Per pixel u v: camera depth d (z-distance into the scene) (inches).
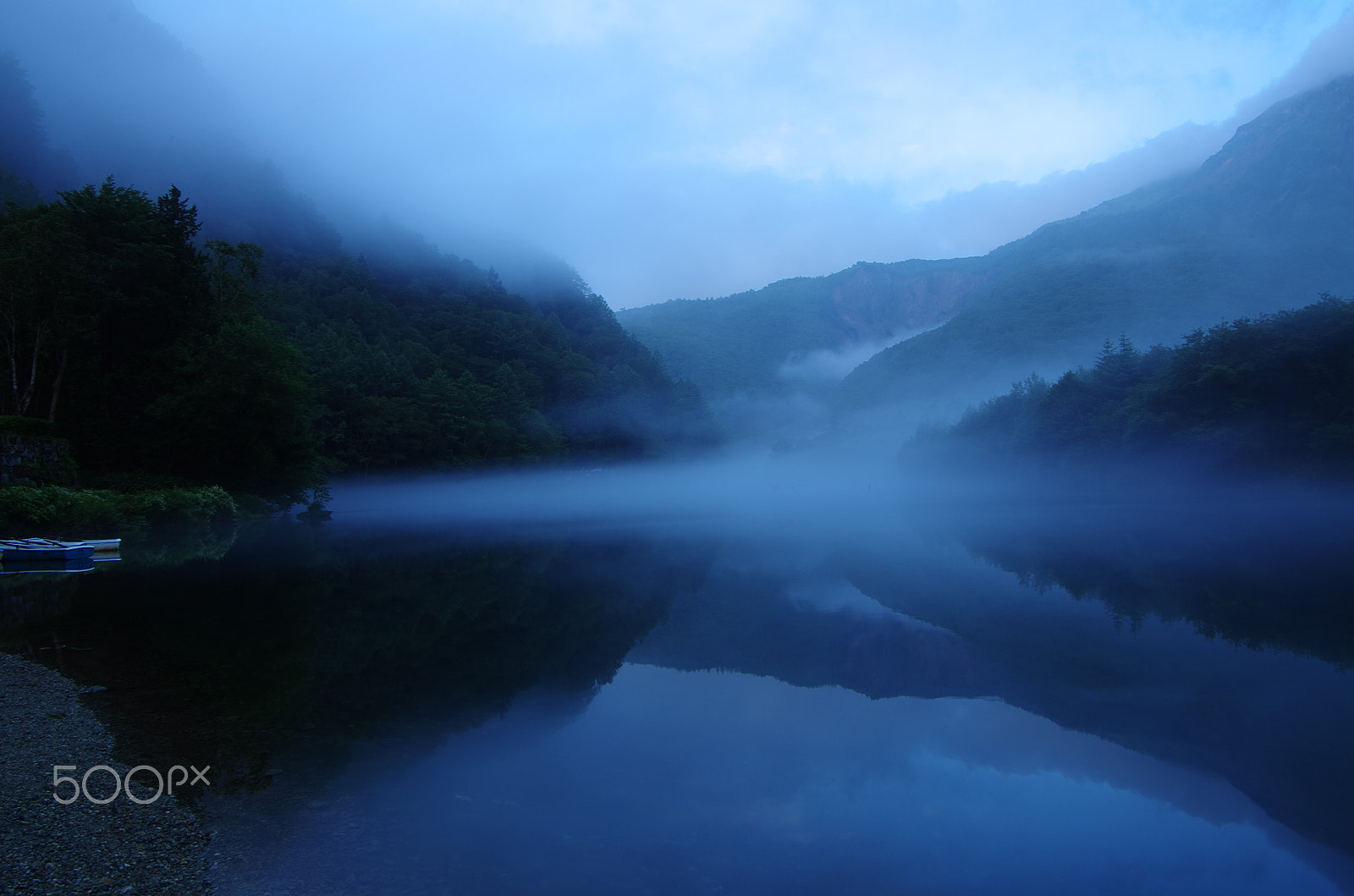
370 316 6250.0
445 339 6697.8
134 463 2043.6
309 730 482.6
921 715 544.1
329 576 1196.5
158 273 2161.7
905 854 341.4
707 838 352.2
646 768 436.1
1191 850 348.8
